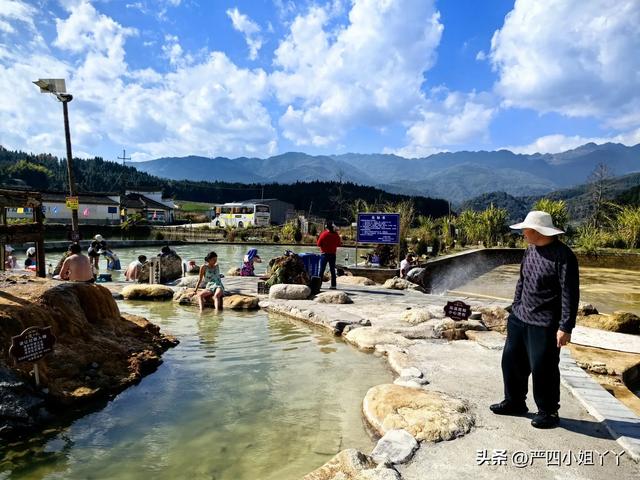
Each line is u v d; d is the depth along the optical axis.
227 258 28.56
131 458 3.76
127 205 69.25
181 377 5.74
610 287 17.12
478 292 16.00
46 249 27.12
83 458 3.74
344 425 4.46
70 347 5.40
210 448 3.96
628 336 7.68
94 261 14.82
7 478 3.41
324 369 6.18
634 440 3.72
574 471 3.32
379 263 19.17
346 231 46.22
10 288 5.85
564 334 3.83
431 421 4.03
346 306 10.07
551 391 4.03
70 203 14.99
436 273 18.83
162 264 13.18
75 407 4.71
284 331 8.30
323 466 3.36
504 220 32.25
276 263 12.05
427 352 6.62
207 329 8.34
